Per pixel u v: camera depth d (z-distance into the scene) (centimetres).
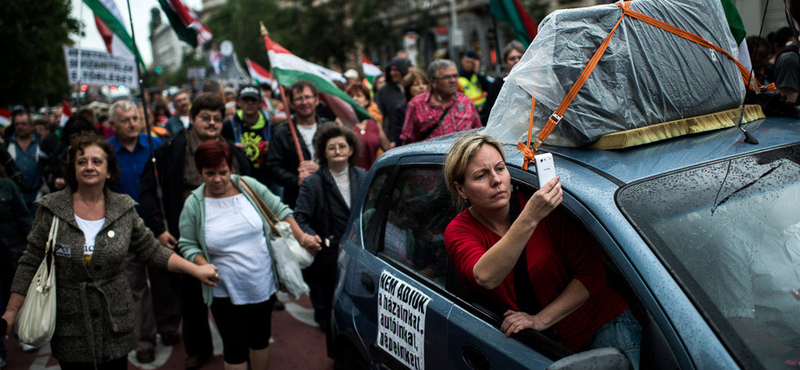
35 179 760
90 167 319
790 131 213
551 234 194
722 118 221
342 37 4362
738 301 158
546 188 171
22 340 309
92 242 324
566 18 198
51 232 317
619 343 191
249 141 603
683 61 210
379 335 266
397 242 271
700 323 149
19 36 1877
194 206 362
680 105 209
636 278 160
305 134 550
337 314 310
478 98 842
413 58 1431
